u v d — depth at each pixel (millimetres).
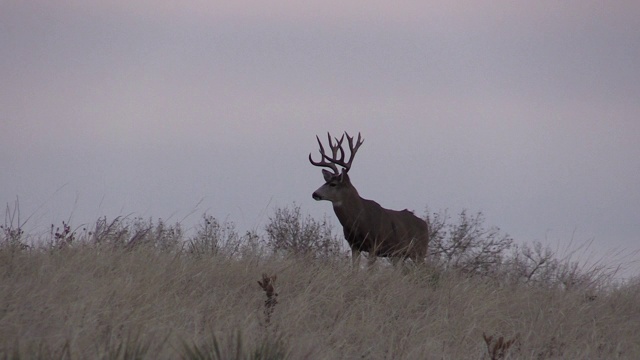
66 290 25141
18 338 20422
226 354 21297
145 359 20422
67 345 19391
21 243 30578
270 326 25609
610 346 30359
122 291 25656
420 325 29125
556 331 30578
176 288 28766
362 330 27453
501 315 31250
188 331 23812
